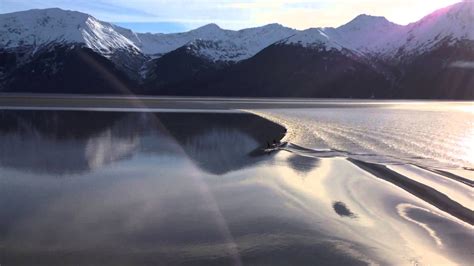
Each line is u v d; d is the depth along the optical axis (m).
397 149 27.44
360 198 15.16
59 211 13.33
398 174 19.34
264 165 21.39
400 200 14.89
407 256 10.35
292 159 23.34
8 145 27.33
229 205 14.11
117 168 20.12
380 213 13.45
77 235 11.40
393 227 12.20
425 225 12.39
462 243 11.13
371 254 10.40
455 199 15.09
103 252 10.38
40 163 21.16
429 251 10.65
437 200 14.98
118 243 10.88
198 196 15.20
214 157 23.69
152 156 23.62
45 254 10.26
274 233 11.60
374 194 15.72
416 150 27.02
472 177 18.88
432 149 27.45
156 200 14.64
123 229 11.80
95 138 31.05
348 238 11.32
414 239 11.35
